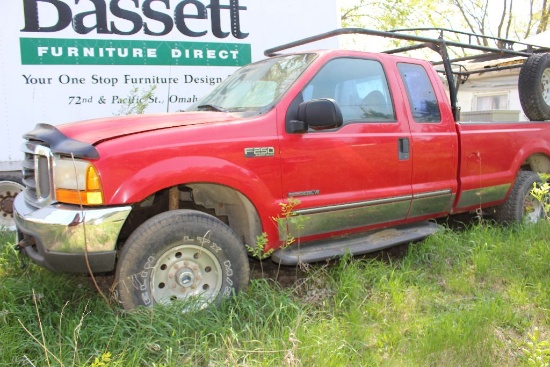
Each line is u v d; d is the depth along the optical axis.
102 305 3.33
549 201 5.86
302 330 3.03
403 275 4.09
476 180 5.04
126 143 3.17
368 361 2.86
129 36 6.41
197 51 6.80
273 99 3.87
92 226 3.01
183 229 3.24
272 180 3.67
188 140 3.35
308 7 7.43
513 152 5.48
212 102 4.45
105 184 3.05
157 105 6.63
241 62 7.06
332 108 3.50
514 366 2.88
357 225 4.23
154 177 3.17
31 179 3.64
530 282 4.05
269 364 2.70
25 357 2.59
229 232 3.43
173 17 6.63
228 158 3.47
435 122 4.75
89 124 3.50
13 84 5.87
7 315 3.17
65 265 3.11
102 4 6.24
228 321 3.15
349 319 3.34
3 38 5.80
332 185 3.98
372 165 4.20
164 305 3.16
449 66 5.22
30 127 5.97
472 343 2.98
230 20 6.96
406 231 4.68
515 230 5.41
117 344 2.90
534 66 5.87
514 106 8.34
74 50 6.13
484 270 4.25
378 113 4.36
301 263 3.79
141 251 3.14
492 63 8.01
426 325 3.22
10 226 5.87
